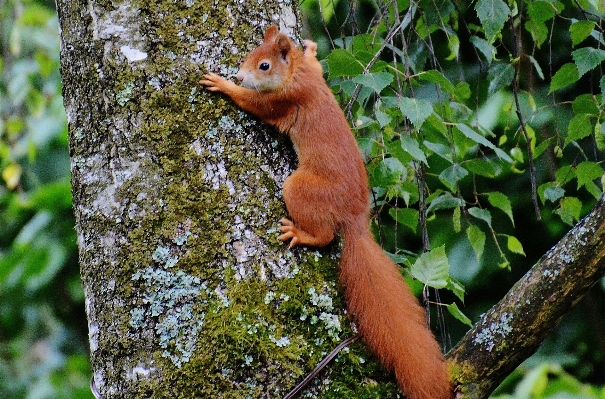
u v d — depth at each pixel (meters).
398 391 5.65
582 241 5.49
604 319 12.18
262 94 6.04
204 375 5.33
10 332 15.03
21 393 13.98
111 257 5.58
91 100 5.72
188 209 5.55
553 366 9.03
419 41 8.16
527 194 11.51
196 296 5.45
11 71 13.08
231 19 6.00
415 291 7.73
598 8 7.40
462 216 11.57
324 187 6.11
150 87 5.64
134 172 5.58
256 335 5.39
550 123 10.70
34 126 13.77
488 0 6.74
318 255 5.86
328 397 5.47
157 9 5.72
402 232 11.38
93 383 5.66
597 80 10.22
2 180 14.92
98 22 5.70
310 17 11.04
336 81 8.41
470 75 10.45
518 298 5.66
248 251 5.59
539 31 7.94
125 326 5.48
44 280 13.70
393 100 6.66
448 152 7.01
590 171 7.50
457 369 5.71
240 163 5.76
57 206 13.66
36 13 12.98
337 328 5.63
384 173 6.53
